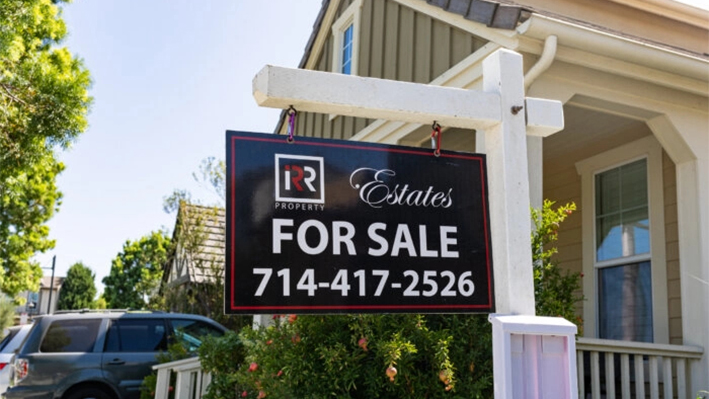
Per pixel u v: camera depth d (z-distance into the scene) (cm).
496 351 271
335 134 903
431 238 285
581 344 527
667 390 557
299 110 287
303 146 276
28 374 827
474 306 284
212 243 1465
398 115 294
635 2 743
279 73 275
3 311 1870
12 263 2003
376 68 820
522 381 268
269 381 396
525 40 512
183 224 1451
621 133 720
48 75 809
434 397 369
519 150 305
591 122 685
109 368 859
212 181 1512
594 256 764
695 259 592
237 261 257
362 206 278
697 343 578
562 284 456
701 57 627
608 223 757
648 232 704
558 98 538
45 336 853
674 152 612
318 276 266
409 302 276
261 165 269
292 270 263
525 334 272
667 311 667
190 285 1470
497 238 299
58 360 841
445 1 630
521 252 293
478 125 309
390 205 282
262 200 266
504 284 291
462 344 384
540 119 312
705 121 608
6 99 792
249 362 512
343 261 271
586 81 548
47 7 928
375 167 284
